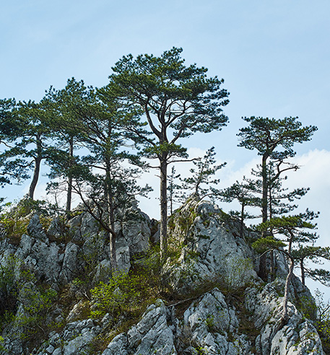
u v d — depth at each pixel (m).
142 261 39.16
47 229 43.12
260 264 38.34
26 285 36.56
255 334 30.69
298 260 34.62
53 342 31.98
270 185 40.62
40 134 51.66
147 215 47.31
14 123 48.41
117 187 40.25
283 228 32.56
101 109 40.84
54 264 39.69
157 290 35.53
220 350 29.09
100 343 31.08
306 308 32.84
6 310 34.78
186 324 31.14
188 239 38.88
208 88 41.59
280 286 33.25
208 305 31.94
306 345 27.55
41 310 35.69
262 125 41.62
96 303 33.22
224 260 36.56
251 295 33.53
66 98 43.25
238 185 39.84
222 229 38.69
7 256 38.69
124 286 35.19
